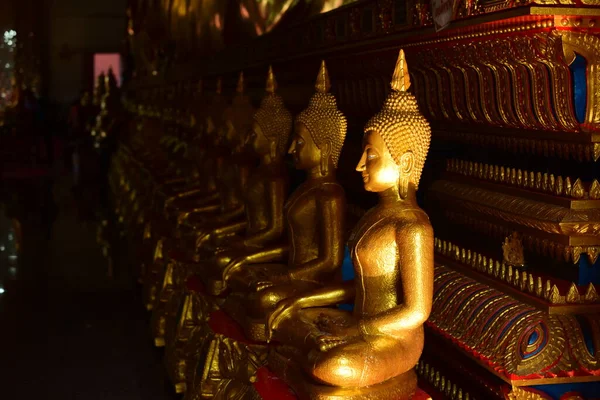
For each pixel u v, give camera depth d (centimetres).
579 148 295
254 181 472
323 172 391
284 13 802
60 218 1261
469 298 339
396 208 301
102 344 633
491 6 289
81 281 841
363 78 462
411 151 298
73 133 2200
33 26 2966
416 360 303
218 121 631
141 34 1441
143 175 965
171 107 1065
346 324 305
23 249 1012
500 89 318
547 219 301
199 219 575
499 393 328
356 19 441
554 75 282
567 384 309
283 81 650
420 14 353
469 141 380
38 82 2966
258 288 388
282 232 459
